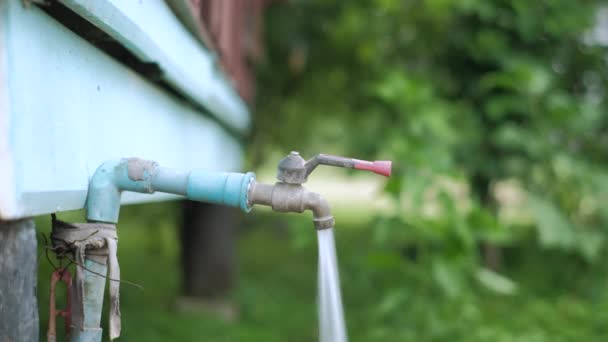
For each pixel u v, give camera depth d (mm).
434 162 1903
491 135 2363
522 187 2354
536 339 1809
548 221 2191
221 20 1307
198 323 1949
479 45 2354
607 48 2455
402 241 2184
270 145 3639
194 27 945
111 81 697
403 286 1980
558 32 2301
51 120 522
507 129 2193
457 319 1926
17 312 487
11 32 445
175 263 2869
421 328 1920
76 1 497
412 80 2014
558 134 2354
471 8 2305
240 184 628
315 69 3184
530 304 2184
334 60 3119
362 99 3109
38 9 496
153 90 888
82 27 613
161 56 785
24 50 469
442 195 1835
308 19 2852
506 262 2668
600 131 2486
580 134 2316
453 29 2529
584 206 2346
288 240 3771
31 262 506
